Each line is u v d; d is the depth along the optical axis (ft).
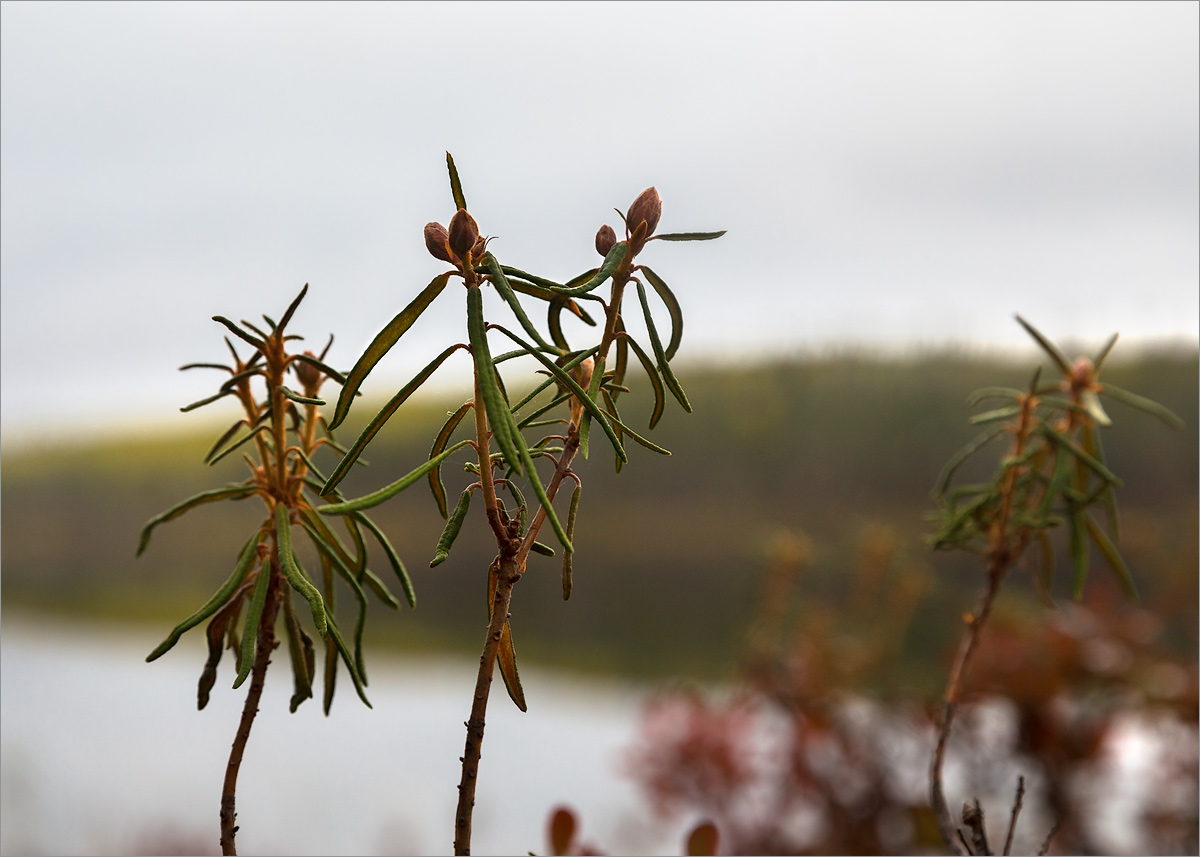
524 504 1.22
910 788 2.94
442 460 1.19
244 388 1.32
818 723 3.09
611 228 1.25
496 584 1.23
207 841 3.53
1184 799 2.79
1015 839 2.56
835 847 2.87
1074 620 3.14
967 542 1.63
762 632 3.64
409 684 6.91
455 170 1.19
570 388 1.18
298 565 1.28
